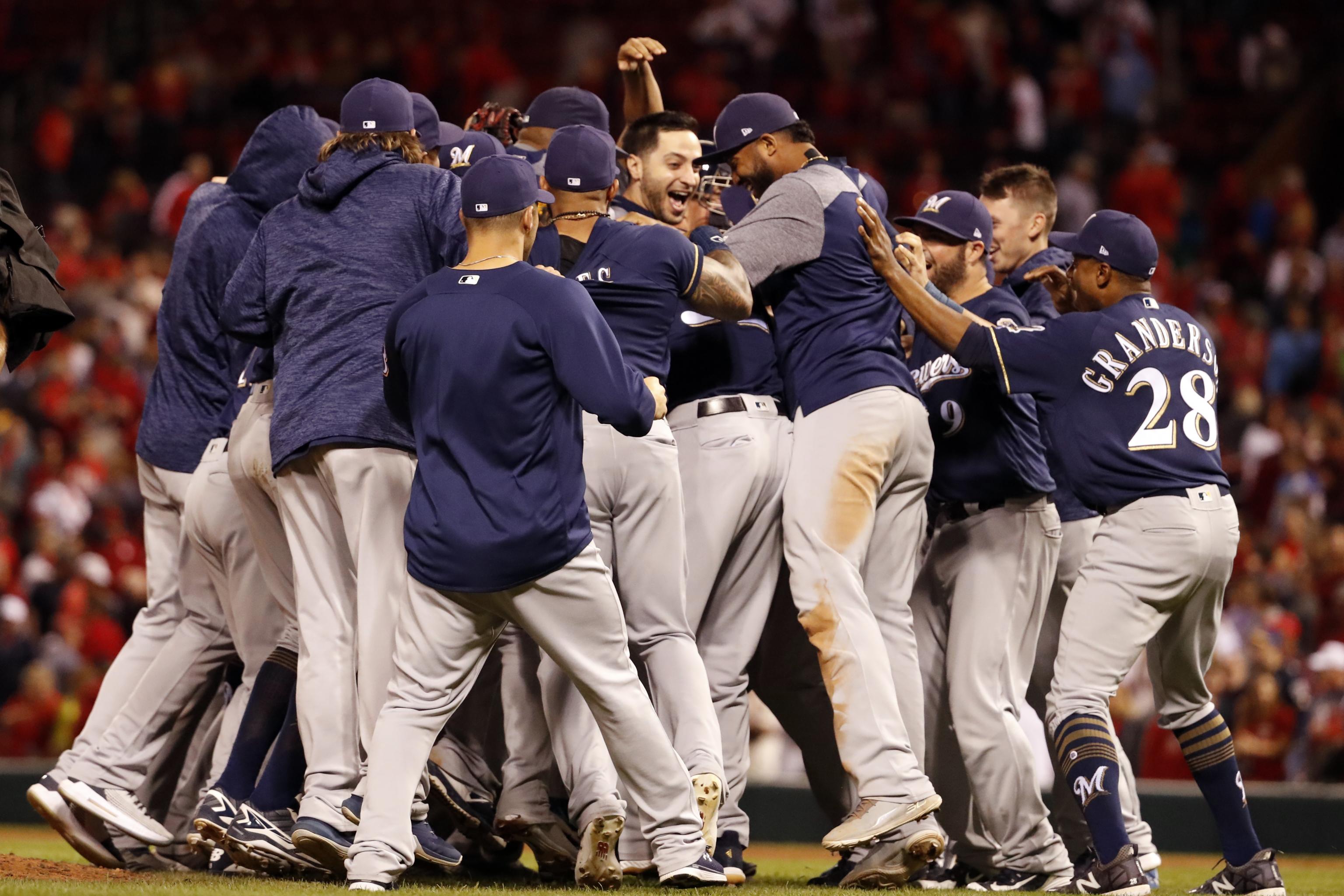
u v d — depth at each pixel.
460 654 16.83
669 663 18.67
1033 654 20.84
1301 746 35.41
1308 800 30.59
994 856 20.67
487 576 16.30
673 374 20.00
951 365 20.53
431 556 16.48
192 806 22.00
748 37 70.75
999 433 20.23
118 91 69.06
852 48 70.06
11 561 46.84
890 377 19.34
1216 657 37.50
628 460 18.64
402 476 17.97
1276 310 59.94
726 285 18.70
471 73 68.88
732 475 19.47
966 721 19.98
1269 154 68.44
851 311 19.52
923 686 21.05
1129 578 18.92
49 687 40.19
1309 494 48.00
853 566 18.95
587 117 23.30
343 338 17.98
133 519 49.69
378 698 17.58
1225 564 19.06
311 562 18.14
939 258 20.98
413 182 18.67
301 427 17.75
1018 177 23.38
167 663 20.95
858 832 18.25
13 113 71.81
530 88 74.06
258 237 18.81
